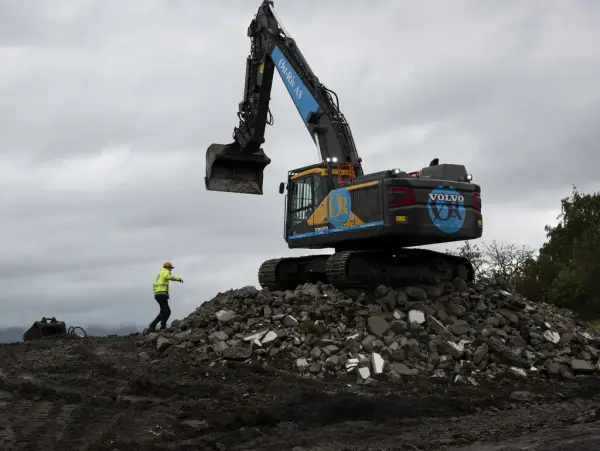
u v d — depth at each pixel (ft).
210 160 65.62
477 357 48.37
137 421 33.91
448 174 56.39
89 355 51.88
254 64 67.41
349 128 60.70
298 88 62.90
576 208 150.00
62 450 28.48
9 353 54.54
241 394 40.40
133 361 51.01
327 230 57.62
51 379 44.27
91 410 36.04
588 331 59.88
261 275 63.26
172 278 63.36
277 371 45.78
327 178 58.34
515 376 47.93
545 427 32.76
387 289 53.98
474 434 31.22
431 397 40.16
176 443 29.76
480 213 56.44
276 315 52.29
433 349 48.34
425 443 29.30
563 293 115.96
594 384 46.50
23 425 32.55
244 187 66.39
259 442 30.12
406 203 52.44
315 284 59.06
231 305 56.03
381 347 48.06
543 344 53.06
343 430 32.58
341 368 46.29
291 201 62.44
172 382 43.11
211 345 51.01
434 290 55.31
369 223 53.62
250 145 65.72
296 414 35.22
